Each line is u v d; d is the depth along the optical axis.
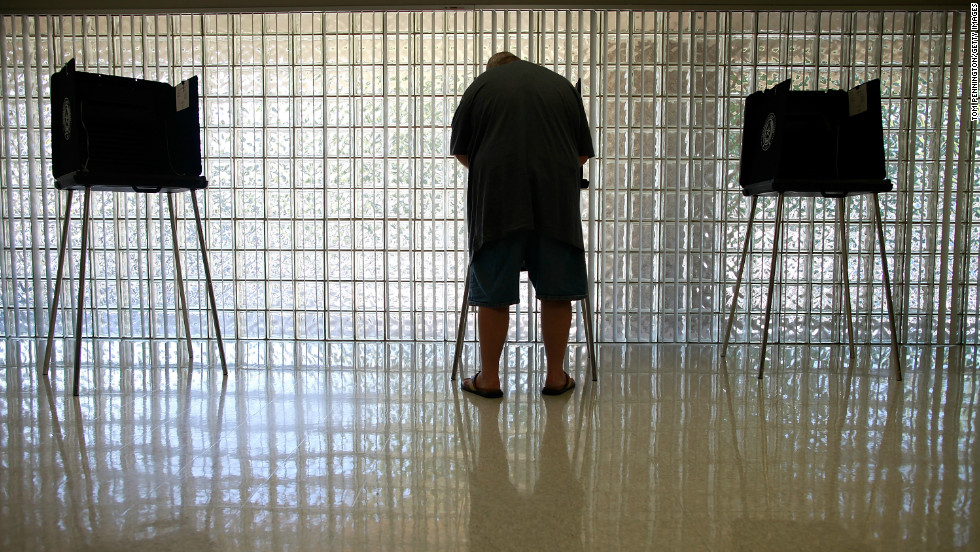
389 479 1.46
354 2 3.44
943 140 3.46
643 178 3.50
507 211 2.12
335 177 3.55
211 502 1.33
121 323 3.63
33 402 2.15
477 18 3.46
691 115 3.45
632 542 1.16
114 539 1.17
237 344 3.43
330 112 3.52
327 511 1.29
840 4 3.39
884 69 3.44
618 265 3.54
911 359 3.05
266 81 3.51
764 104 2.72
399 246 3.57
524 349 3.31
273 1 3.45
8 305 3.67
